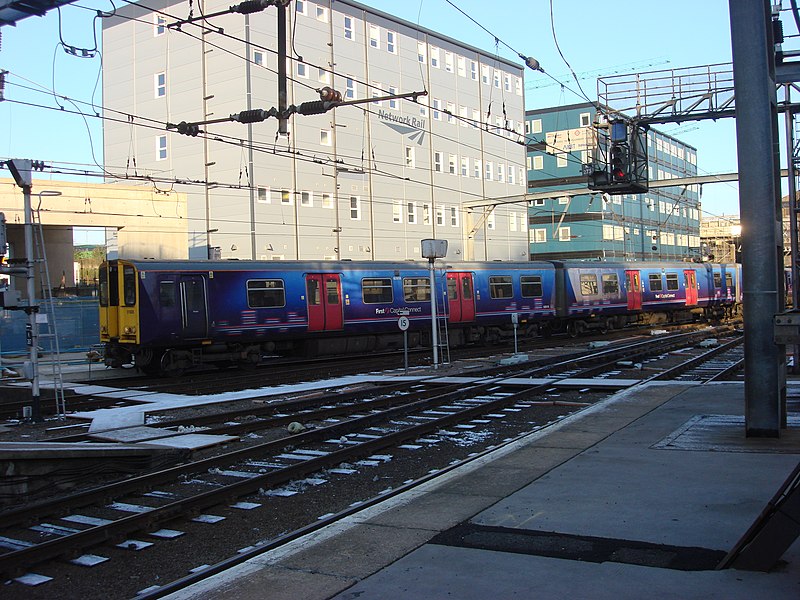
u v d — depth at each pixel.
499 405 13.49
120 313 19.91
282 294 22.23
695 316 44.50
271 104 38.56
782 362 9.33
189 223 39.78
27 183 13.73
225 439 10.78
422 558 5.07
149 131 41.59
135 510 7.51
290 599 4.45
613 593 4.34
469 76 51.88
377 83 44.28
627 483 6.88
